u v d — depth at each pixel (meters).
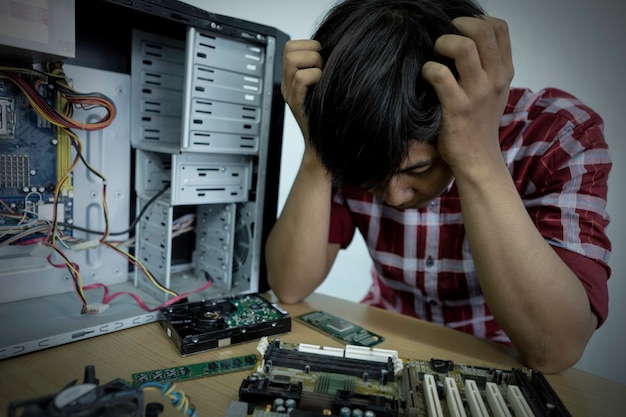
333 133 0.63
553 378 0.75
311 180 0.97
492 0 1.49
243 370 0.70
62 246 0.89
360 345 0.82
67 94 0.82
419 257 1.13
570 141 0.92
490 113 0.71
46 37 0.69
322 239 1.00
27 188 0.84
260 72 0.98
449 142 0.71
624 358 1.48
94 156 0.94
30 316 0.79
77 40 0.90
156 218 0.94
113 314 0.83
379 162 0.62
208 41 0.88
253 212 1.03
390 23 0.62
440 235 1.09
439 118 0.66
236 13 1.62
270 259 1.03
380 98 0.58
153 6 0.78
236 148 0.97
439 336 0.89
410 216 1.11
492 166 0.74
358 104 0.59
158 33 1.00
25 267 0.86
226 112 0.93
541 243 0.75
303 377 0.67
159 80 1.03
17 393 0.58
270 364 0.69
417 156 0.68
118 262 1.01
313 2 1.76
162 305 0.89
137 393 0.47
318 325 0.89
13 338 0.70
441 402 0.63
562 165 0.90
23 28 0.66
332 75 0.62
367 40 0.61
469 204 0.76
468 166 0.74
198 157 0.93
